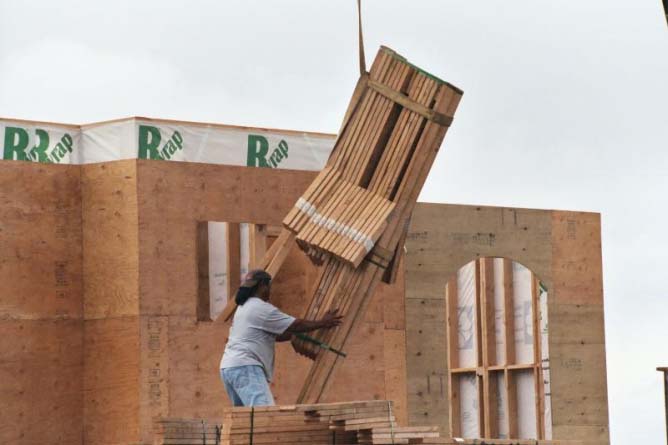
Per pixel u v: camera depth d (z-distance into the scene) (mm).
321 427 16516
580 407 26891
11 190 21750
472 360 29078
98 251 22172
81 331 22203
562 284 26922
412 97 19234
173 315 21953
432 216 25500
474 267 29000
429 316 25188
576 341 27000
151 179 21953
